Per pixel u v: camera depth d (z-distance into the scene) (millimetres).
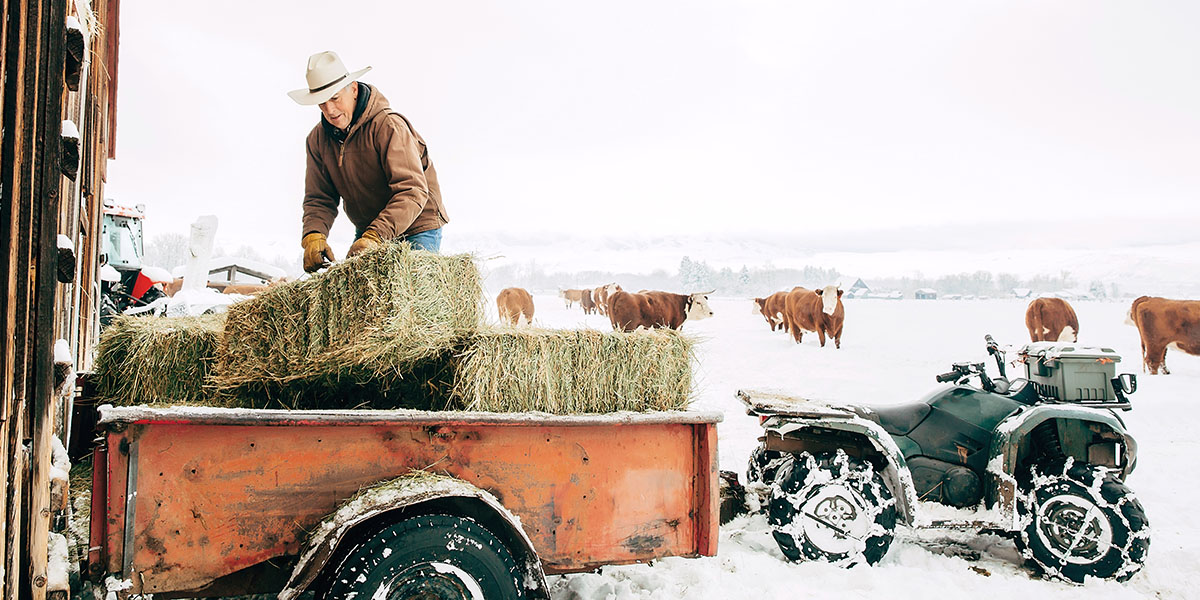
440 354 2842
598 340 2936
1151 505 5008
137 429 2158
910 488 3783
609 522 2758
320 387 2898
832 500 3754
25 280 1761
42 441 1941
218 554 2246
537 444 2656
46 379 1965
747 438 6898
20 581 1889
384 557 2254
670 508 2869
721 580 3514
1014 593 3566
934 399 4258
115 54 6656
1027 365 4410
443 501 2449
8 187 1621
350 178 3730
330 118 3594
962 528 3805
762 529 4359
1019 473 4016
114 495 2127
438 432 2520
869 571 3639
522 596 2438
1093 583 3658
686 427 2916
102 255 9656
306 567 2197
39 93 1904
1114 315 34875
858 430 3900
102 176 6105
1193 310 12164
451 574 2312
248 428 2287
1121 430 3805
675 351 3123
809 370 12359
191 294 11469
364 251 2674
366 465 2426
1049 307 15328
